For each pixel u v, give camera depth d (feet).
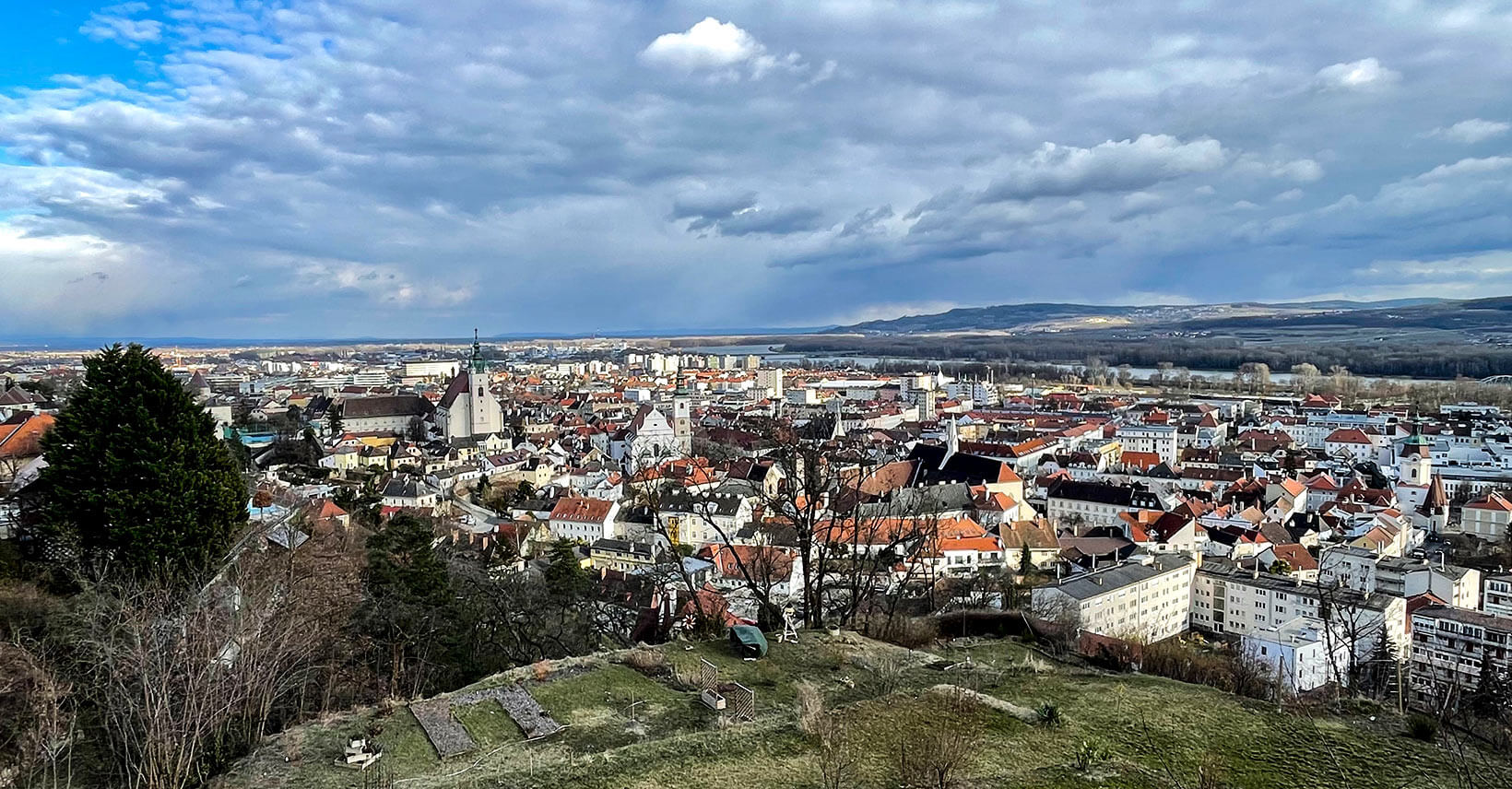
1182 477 602.03
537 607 218.59
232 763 105.50
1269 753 103.40
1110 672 138.82
